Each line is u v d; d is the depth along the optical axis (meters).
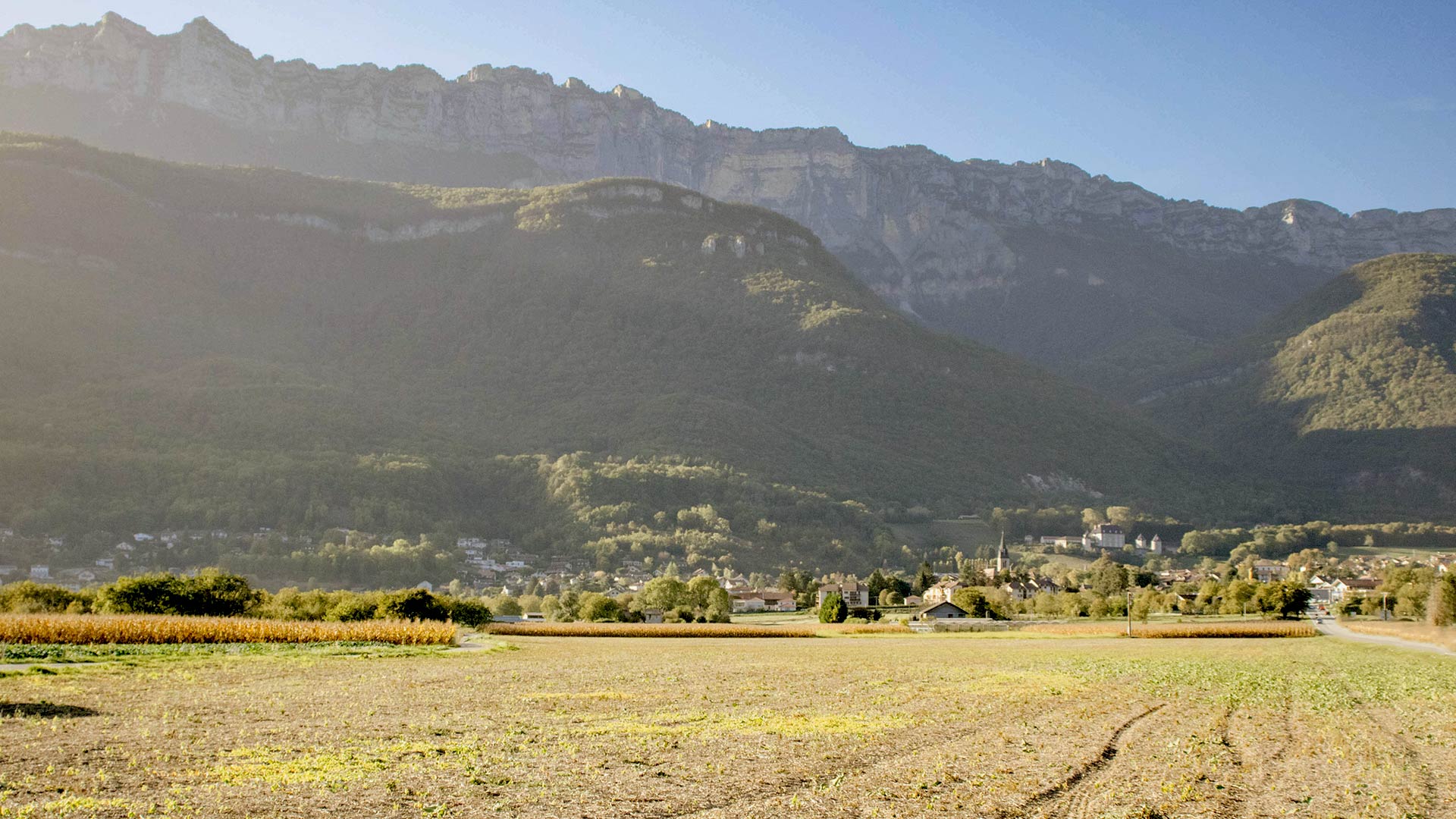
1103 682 62.75
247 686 51.53
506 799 27.34
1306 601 170.62
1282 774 33.59
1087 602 170.38
